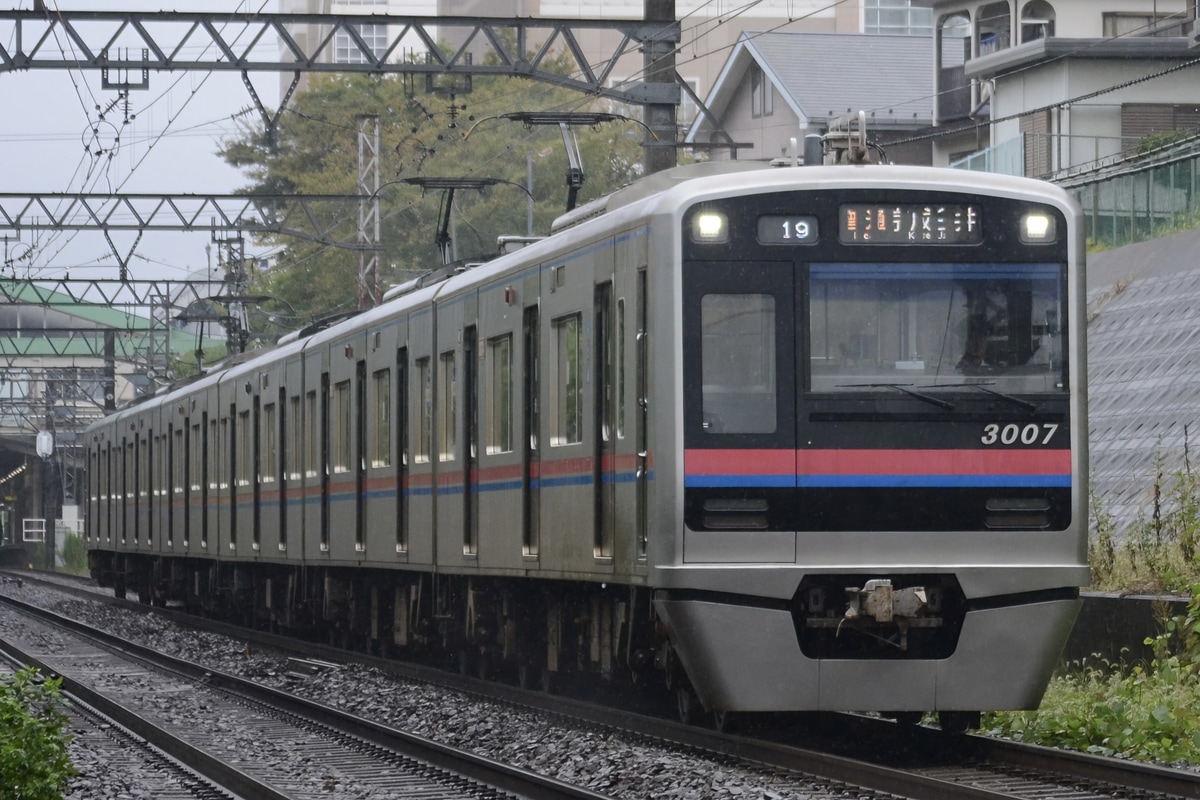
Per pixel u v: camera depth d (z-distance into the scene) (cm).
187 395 6494
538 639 3225
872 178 2316
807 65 10250
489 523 3175
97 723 3197
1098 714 2383
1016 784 2027
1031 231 2334
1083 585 2312
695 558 2252
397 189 11438
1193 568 3086
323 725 3008
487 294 3191
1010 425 2300
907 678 2278
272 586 5416
